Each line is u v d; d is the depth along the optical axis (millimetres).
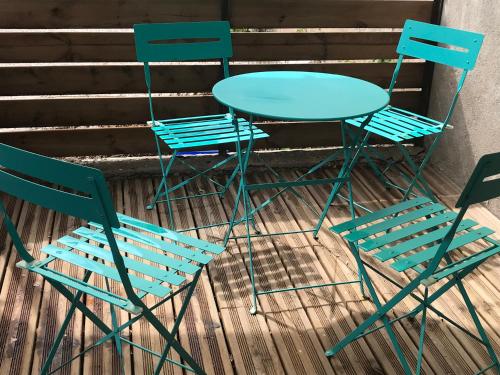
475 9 3643
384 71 4156
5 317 2561
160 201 3533
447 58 3268
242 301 2729
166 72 3840
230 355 2410
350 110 2484
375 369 2348
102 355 2371
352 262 3059
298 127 4176
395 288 2850
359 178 4062
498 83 3477
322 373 2318
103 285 2801
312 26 3924
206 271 2951
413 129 3283
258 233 3289
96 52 3711
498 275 2971
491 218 3533
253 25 3846
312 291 2818
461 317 2652
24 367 2301
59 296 2715
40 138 3859
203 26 3275
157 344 2438
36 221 3365
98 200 1596
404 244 2234
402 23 4031
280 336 2512
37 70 3688
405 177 3686
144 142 4035
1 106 3729
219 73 3912
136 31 3139
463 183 3936
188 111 3979
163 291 1882
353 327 2578
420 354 2223
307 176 4066
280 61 4152
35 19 3553
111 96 4203
